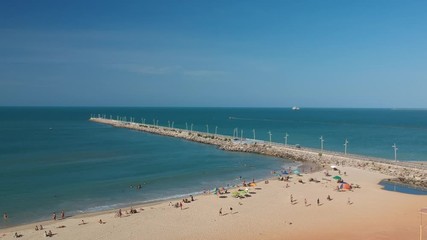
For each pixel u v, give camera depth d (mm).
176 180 79500
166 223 50531
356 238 45312
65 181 77125
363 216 53562
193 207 57625
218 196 63844
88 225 49781
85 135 178750
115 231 47531
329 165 95500
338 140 166000
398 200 61531
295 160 106000
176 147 134500
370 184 73500
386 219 52219
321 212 55406
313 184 72562
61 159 105375
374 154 123812
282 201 60906
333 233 47031
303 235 46406
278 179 76812
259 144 131000
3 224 51281
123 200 63656
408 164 92688
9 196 65438
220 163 101312
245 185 71750
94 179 79375
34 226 50094
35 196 65562
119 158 108125
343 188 68312
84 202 62219
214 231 47688
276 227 49188
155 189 71500
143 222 50906
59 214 55719
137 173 86312
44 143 143375
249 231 47688
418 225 49750
